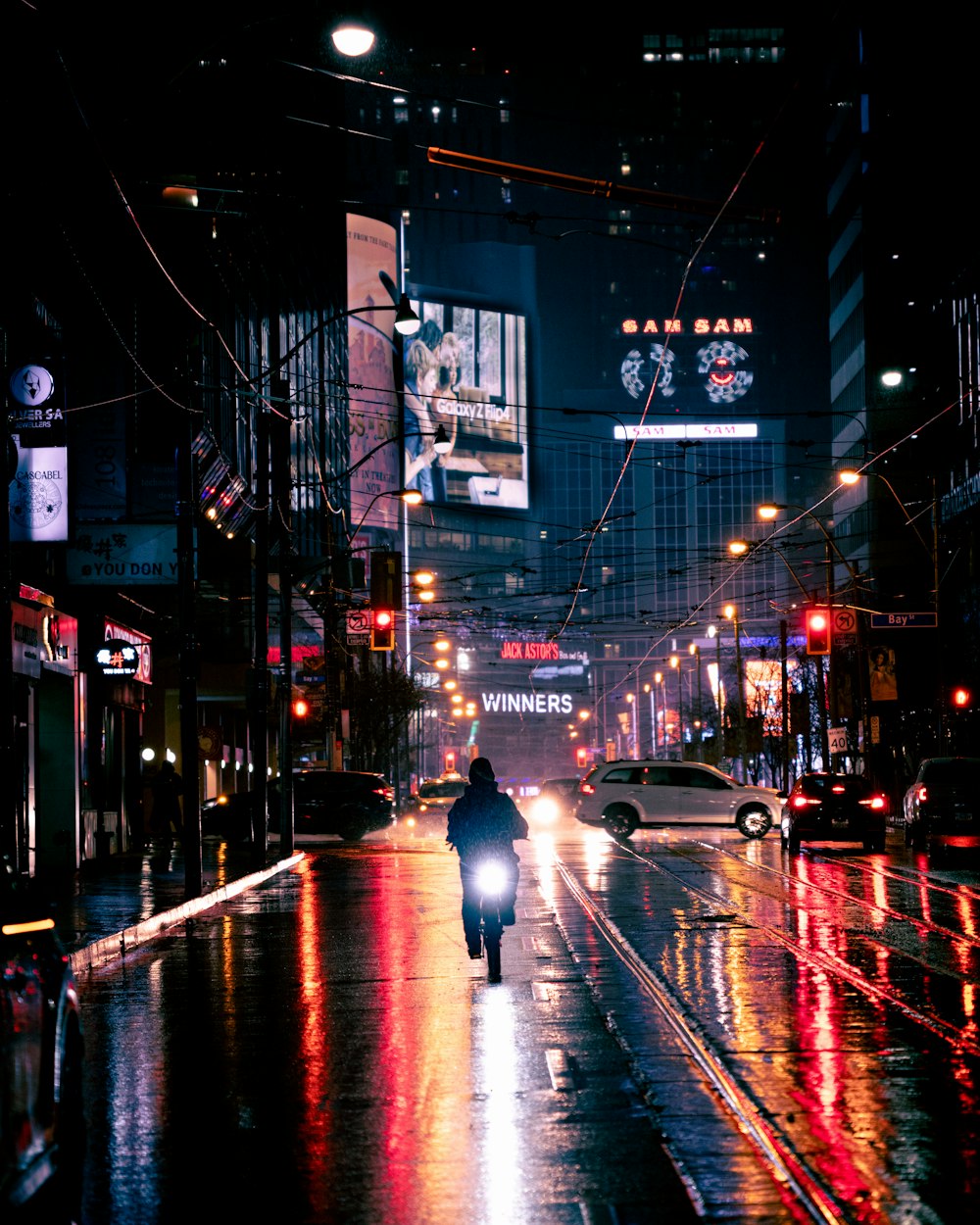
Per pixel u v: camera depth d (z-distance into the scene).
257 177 55.03
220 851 39.38
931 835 31.77
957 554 70.38
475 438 174.75
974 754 56.91
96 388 33.69
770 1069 9.50
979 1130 7.85
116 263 34.16
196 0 41.53
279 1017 12.20
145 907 20.72
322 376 86.12
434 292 172.00
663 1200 6.66
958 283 96.06
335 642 52.22
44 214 29.59
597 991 13.30
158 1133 8.21
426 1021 11.81
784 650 60.19
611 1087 9.16
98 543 32.59
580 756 151.00
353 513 137.38
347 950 17.00
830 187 136.62
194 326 34.47
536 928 18.94
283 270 68.19
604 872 29.17
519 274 180.00
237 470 51.06
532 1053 10.38
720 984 13.45
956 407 94.69
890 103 115.56
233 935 18.89
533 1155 7.52
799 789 34.97
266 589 31.20
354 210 158.88
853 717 54.06
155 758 47.94
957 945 16.30
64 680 31.83
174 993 13.79
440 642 79.06
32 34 22.78
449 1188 6.96
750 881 26.19
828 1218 6.26
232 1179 7.21
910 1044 10.40
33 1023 6.20
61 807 31.64
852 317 122.88
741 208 43.16
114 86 34.34
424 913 21.36
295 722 50.72
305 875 30.27
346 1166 7.41
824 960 15.02
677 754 121.50
